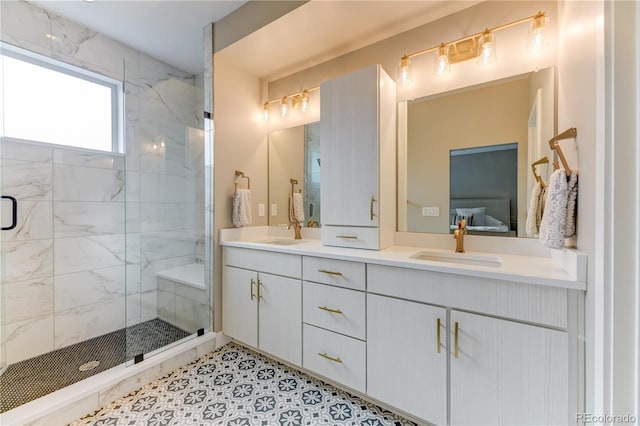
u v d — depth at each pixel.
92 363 1.90
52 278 2.10
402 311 1.38
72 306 2.20
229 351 2.16
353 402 1.57
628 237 0.70
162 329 2.22
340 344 1.59
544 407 1.06
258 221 2.58
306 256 1.73
